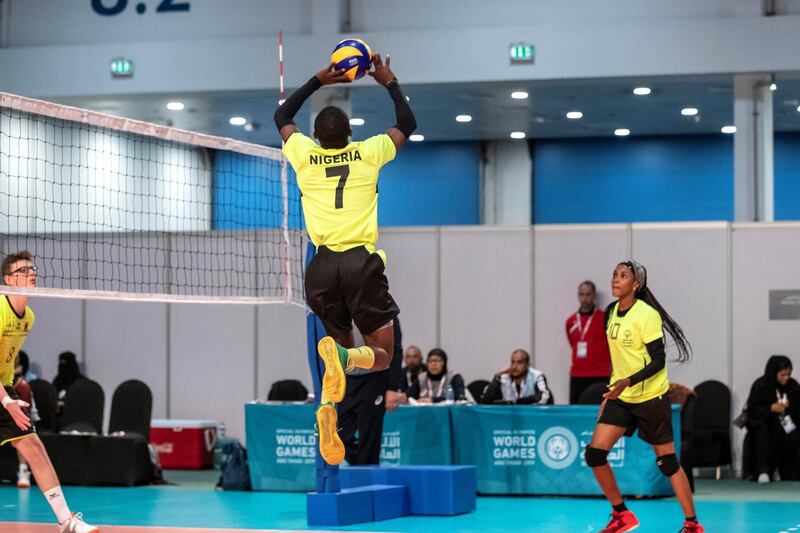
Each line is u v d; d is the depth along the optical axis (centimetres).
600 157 2539
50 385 1537
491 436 1292
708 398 1549
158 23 1873
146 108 2017
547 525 1020
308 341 1048
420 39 1778
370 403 1173
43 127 1962
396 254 1723
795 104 2102
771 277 1598
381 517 1063
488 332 1686
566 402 1655
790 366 1477
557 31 1738
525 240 1680
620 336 884
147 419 1477
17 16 1922
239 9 1847
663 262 1631
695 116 2217
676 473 889
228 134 2370
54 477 840
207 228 2428
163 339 1781
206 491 1362
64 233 1786
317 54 1797
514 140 2575
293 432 1344
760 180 1723
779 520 1051
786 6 1705
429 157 2608
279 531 946
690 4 1716
